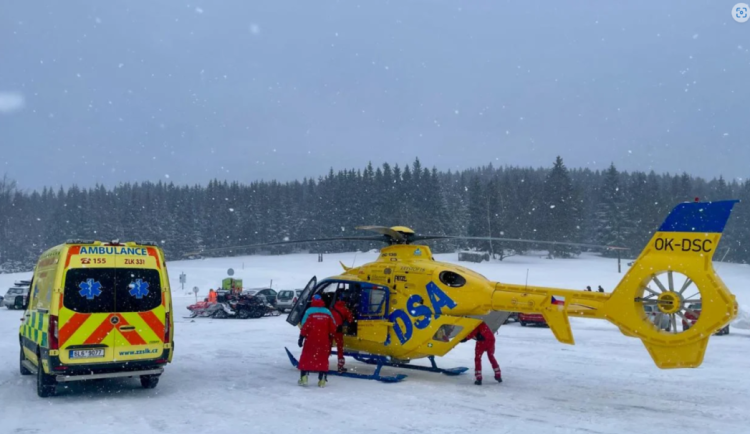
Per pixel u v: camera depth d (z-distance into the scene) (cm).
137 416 806
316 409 845
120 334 926
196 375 1141
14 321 2580
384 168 10975
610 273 6288
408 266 1120
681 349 817
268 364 1283
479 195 8681
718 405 875
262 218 11594
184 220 11350
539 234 8800
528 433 714
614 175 9269
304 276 6494
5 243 10162
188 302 4228
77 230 11331
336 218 11119
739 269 7012
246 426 749
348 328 1163
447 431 723
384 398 923
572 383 1062
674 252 827
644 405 875
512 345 1684
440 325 1057
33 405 878
